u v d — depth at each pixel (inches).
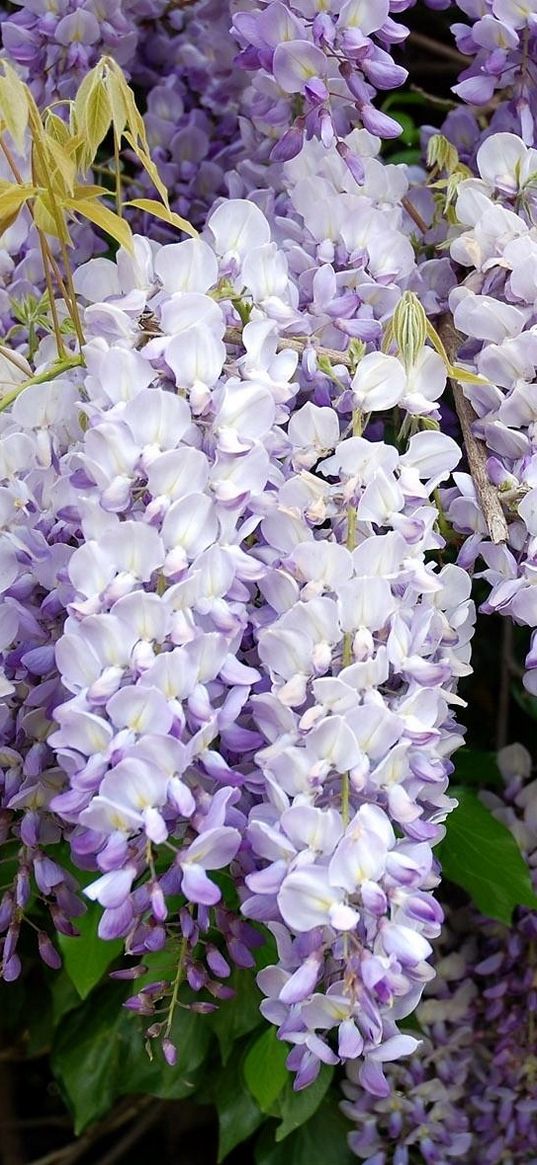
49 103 33.4
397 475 27.1
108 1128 44.3
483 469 28.0
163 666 24.2
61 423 27.7
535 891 36.2
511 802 37.0
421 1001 37.1
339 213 30.1
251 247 28.3
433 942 37.4
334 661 25.6
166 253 27.0
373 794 25.1
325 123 29.0
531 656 26.8
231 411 25.6
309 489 26.0
